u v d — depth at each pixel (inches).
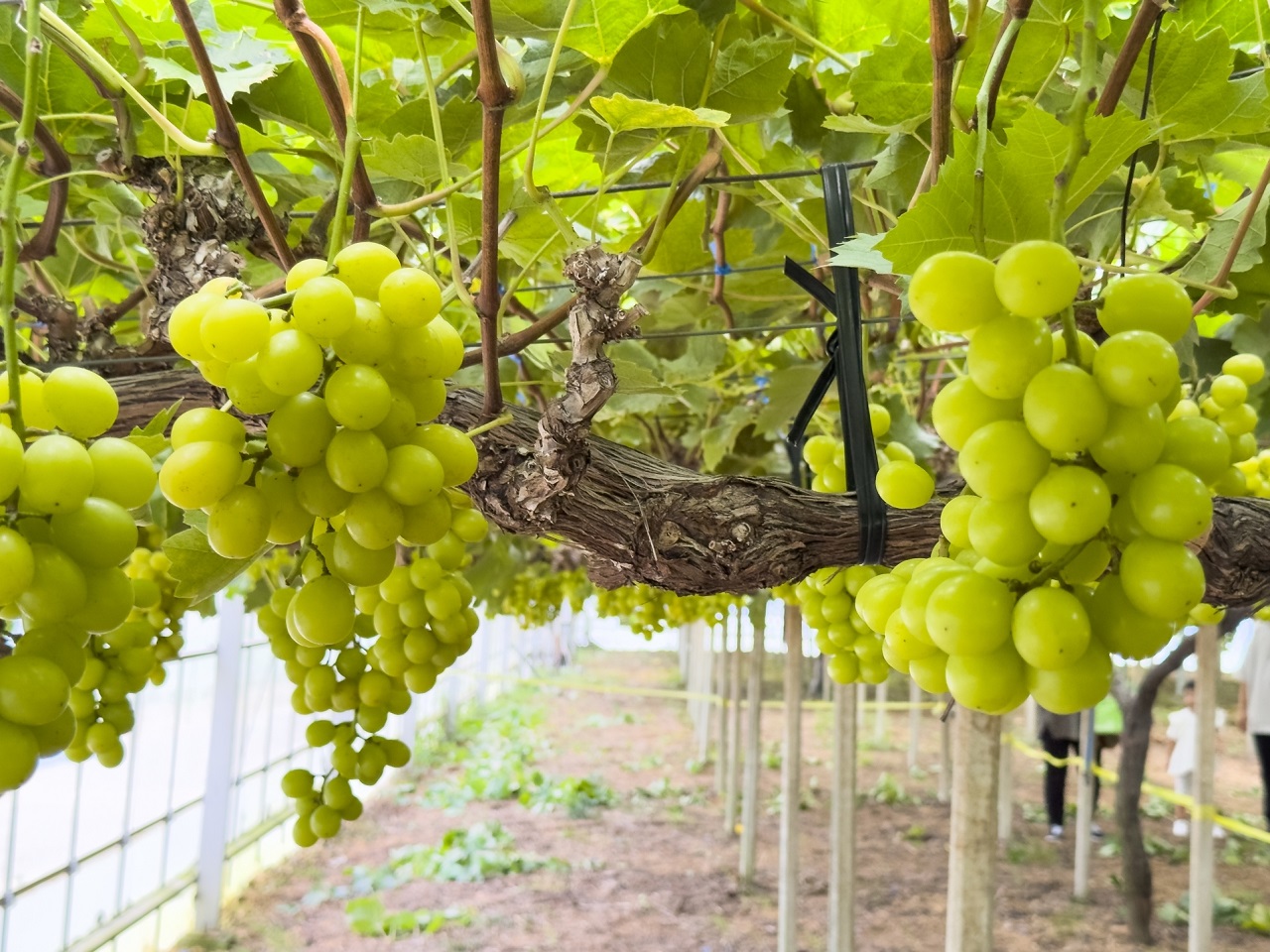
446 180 46.7
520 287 87.0
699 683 468.1
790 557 45.9
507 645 681.6
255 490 29.2
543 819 350.9
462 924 252.5
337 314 27.5
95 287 101.1
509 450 44.3
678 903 265.4
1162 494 25.0
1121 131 28.6
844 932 171.2
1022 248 24.0
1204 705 155.0
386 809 365.4
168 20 61.9
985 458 25.2
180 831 252.8
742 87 52.7
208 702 274.7
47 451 24.0
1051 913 249.1
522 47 62.9
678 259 77.3
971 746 104.2
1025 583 26.1
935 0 35.6
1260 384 80.4
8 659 24.4
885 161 56.4
